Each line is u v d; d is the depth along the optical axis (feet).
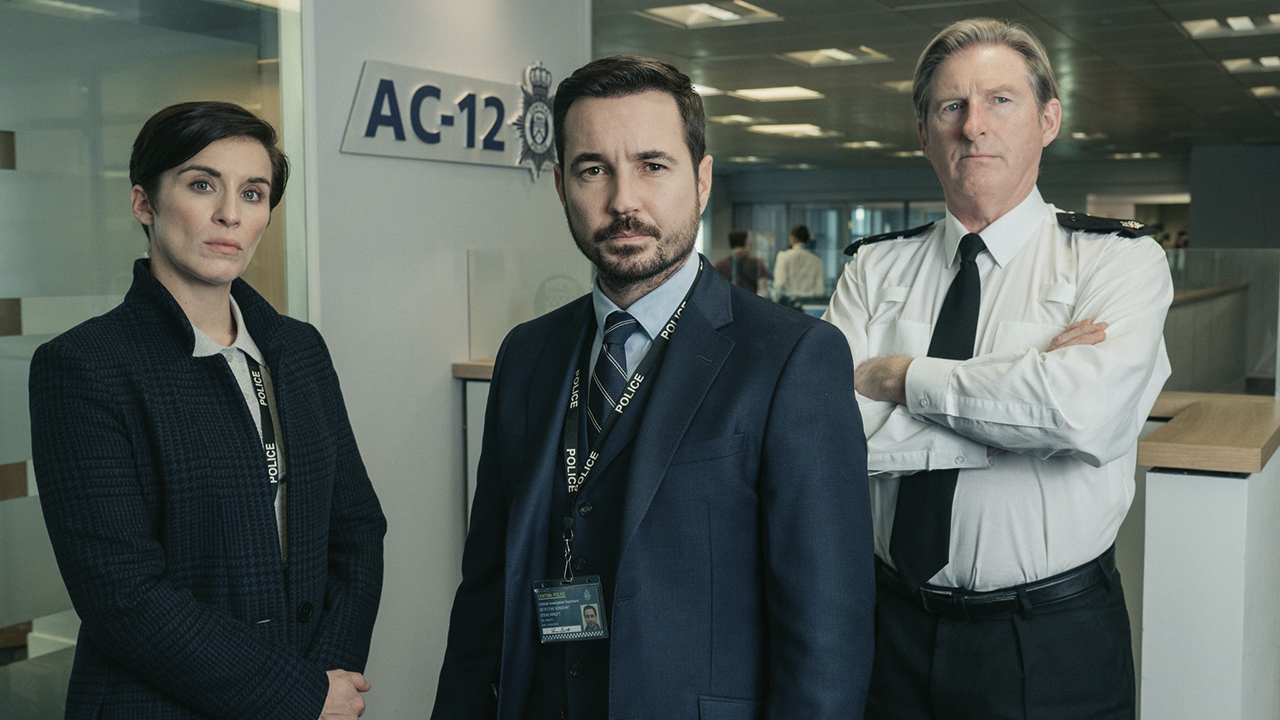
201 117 5.03
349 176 9.92
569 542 4.13
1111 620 5.33
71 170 8.00
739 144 51.60
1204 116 39.32
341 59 9.78
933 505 5.41
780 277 38.42
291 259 9.48
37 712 7.84
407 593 10.71
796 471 3.86
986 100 5.49
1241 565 5.91
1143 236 5.58
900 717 5.56
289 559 5.23
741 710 3.95
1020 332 5.54
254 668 4.81
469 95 11.19
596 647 4.06
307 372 5.64
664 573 3.90
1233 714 6.00
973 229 5.78
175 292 5.20
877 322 6.12
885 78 31.91
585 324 4.47
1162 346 5.84
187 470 4.86
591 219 4.04
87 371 4.71
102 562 4.58
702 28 24.98
